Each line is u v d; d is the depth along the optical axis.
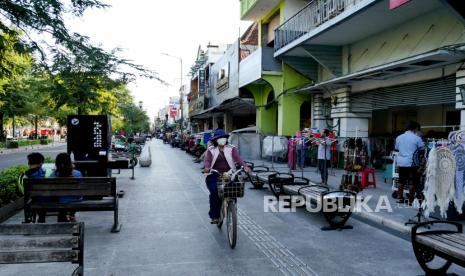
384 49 14.51
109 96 17.66
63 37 7.43
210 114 38.00
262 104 24.44
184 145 37.34
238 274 5.15
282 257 5.85
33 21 7.02
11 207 8.34
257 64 21.47
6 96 20.94
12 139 48.00
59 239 3.65
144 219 8.23
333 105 17.95
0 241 3.58
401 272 5.27
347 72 16.94
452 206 7.59
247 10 23.38
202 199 10.68
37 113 31.30
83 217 8.38
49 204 6.80
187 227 7.57
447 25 11.38
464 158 7.39
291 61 20.03
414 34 12.84
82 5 7.60
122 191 11.16
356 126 16.77
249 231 7.33
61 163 7.27
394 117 18.47
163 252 6.02
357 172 11.55
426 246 4.77
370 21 13.27
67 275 5.03
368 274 5.19
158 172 17.62
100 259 5.68
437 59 10.55
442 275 5.07
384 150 16.45
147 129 91.19
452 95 11.20
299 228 7.59
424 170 8.91
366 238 6.91
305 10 17.50
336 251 6.16
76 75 9.70
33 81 14.82
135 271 5.21
